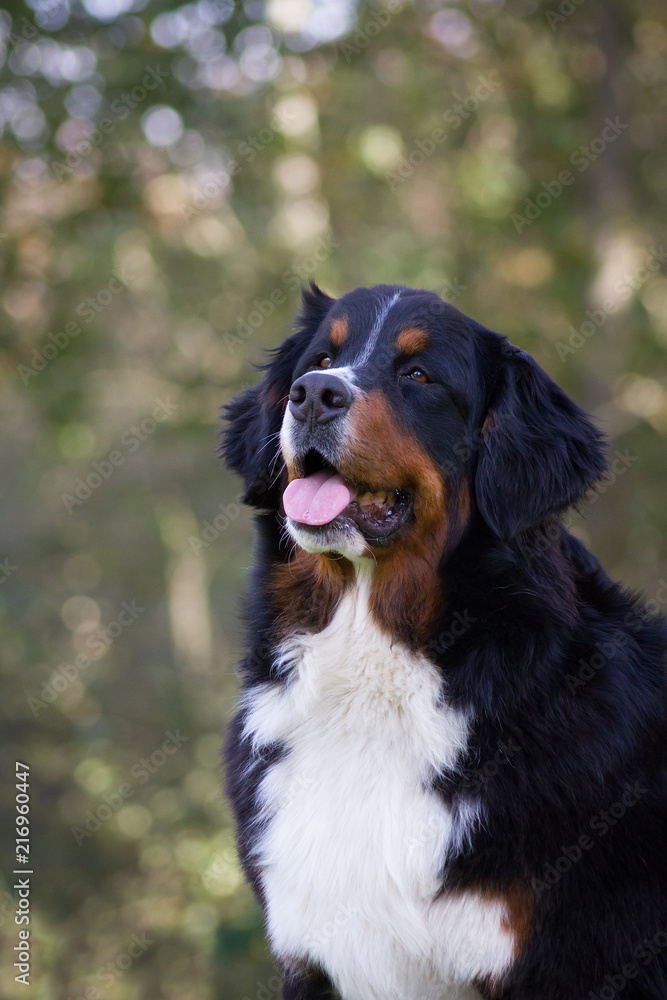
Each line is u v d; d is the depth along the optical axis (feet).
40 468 60.44
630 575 49.06
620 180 42.65
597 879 12.96
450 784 13.29
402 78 41.11
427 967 13.25
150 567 65.67
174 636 60.90
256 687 15.07
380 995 13.39
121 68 36.01
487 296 44.27
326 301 17.33
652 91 45.52
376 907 13.15
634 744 13.64
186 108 37.29
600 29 41.86
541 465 14.76
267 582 15.48
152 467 59.11
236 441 17.54
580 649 13.94
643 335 44.37
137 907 40.24
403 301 15.20
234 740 15.38
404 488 14.29
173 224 40.93
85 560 63.21
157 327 45.78
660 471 47.67
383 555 14.28
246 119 37.24
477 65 43.16
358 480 14.07
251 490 15.97
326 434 13.94
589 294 42.22
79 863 44.55
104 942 39.40
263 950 34.53
